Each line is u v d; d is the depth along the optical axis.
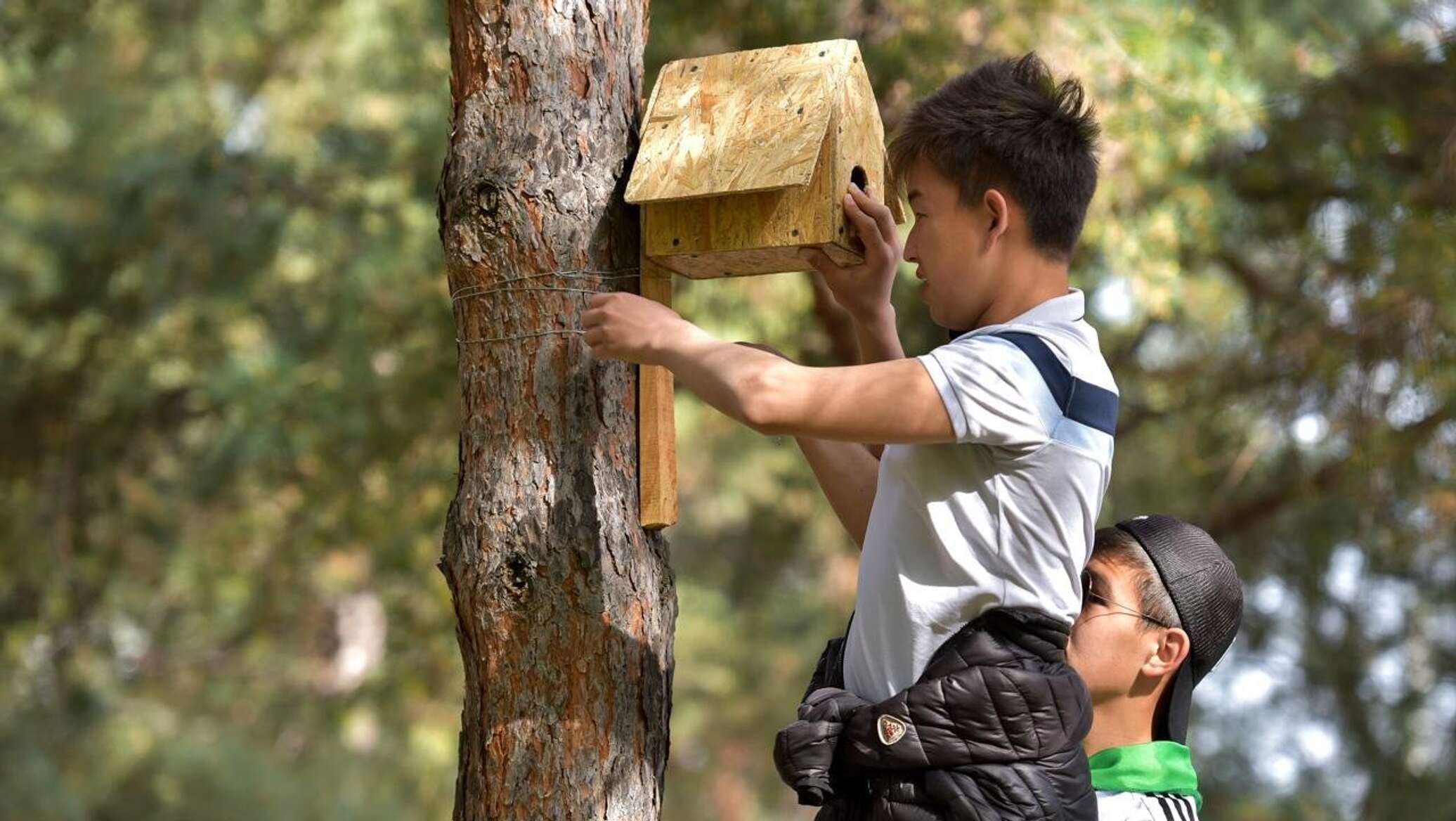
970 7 8.21
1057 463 3.13
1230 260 10.72
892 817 3.10
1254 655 14.24
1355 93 9.63
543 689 3.53
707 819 21.42
